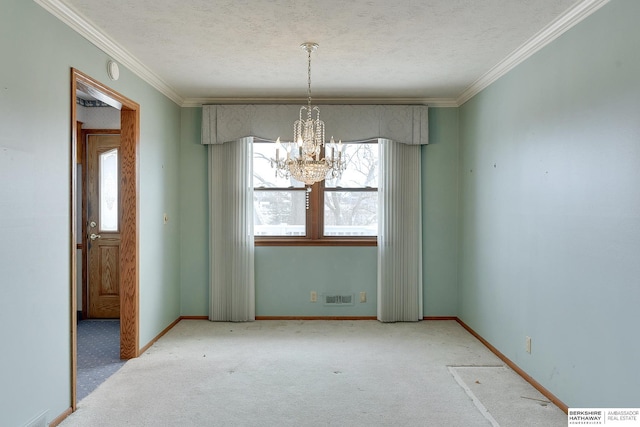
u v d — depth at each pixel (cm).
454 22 290
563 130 283
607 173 239
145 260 402
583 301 261
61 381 267
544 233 306
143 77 394
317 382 328
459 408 286
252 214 502
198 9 272
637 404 216
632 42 219
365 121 489
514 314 353
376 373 346
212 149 499
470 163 464
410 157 500
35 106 241
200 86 450
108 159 515
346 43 330
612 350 235
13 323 224
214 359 377
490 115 407
